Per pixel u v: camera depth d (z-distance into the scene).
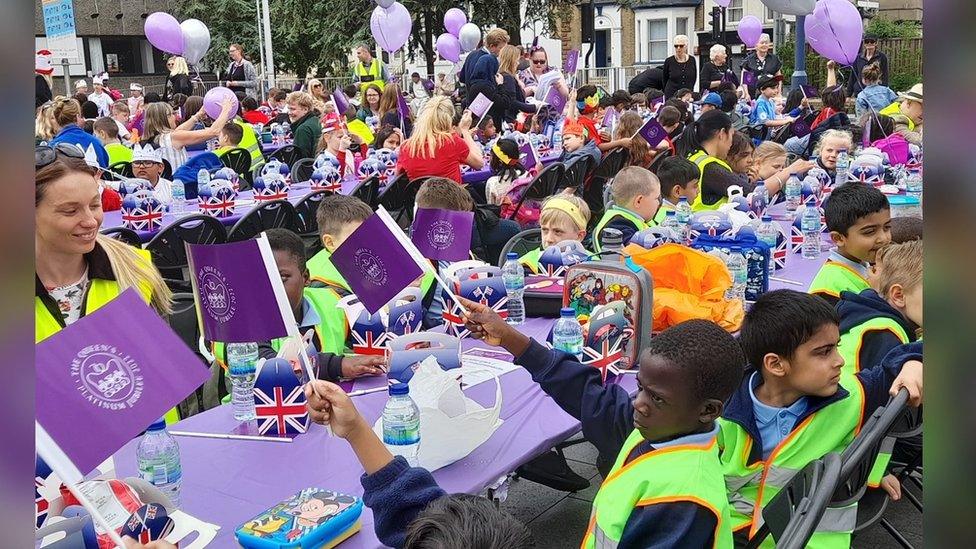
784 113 13.39
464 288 3.19
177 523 1.78
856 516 2.33
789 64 20.16
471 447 2.12
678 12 28.45
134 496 1.72
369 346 2.84
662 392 1.78
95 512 1.34
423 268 2.41
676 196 4.89
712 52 16.36
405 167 6.90
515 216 6.85
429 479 1.73
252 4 26.48
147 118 8.98
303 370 2.35
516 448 2.21
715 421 1.89
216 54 26.03
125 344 1.56
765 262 3.48
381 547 1.73
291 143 11.09
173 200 6.55
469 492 1.98
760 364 2.18
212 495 1.99
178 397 1.59
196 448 2.26
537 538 3.21
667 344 1.80
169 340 1.60
